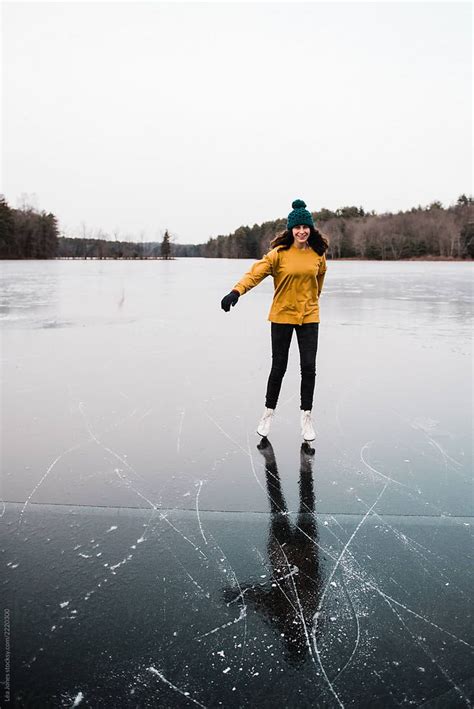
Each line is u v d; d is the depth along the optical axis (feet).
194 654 5.68
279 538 7.91
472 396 15.51
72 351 22.00
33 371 18.34
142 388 16.26
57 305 40.96
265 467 10.53
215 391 16.01
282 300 11.55
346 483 9.82
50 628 6.04
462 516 8.60
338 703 5.11
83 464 10.64
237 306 42.65
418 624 6.12
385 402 14.90
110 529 8.15
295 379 17.56
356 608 6.39
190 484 9.75
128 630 6.02
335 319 32.78
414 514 8.65
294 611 6.34
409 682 5.33
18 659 5.60
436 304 42.63
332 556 7.46
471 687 5.27
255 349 22.95
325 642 5.86
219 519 8.47
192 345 23.82
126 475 10.13
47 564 7.23
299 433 12.48
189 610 6.35
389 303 43.52
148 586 6.79
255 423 13.19
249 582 6.88
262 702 5.12
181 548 7.64
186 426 12.92
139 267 149.59
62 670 5.47
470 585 6.82
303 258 11.33
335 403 14.82
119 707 5.08
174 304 43.16
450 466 10.61
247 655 5.67
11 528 8.16
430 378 17.62
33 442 11.81
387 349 22.82
